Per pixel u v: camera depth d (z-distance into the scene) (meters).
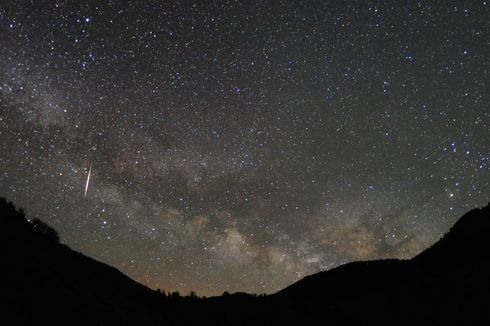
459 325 20.53
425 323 22.28
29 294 11.47
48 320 10.88
